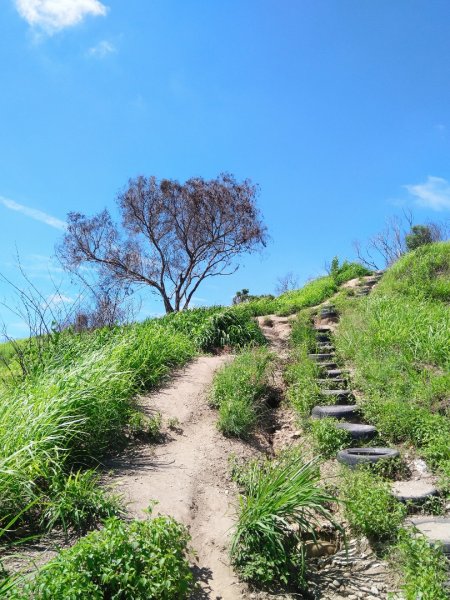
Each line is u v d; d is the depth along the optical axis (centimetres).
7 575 365
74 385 650
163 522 413
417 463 636
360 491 523
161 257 2895
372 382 853
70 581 329
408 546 428
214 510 547
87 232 2816
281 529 471
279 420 835
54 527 454
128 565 359
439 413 730
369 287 1798
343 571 454
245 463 667
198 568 450
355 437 700
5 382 781
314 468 568
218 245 2969
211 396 855
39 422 550
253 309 1758
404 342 977
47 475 500
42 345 865
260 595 427
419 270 1523
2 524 441
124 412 722
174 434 726
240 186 2962
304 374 940
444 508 537
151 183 2902
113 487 539
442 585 395
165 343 1050
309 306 1736
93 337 1011
